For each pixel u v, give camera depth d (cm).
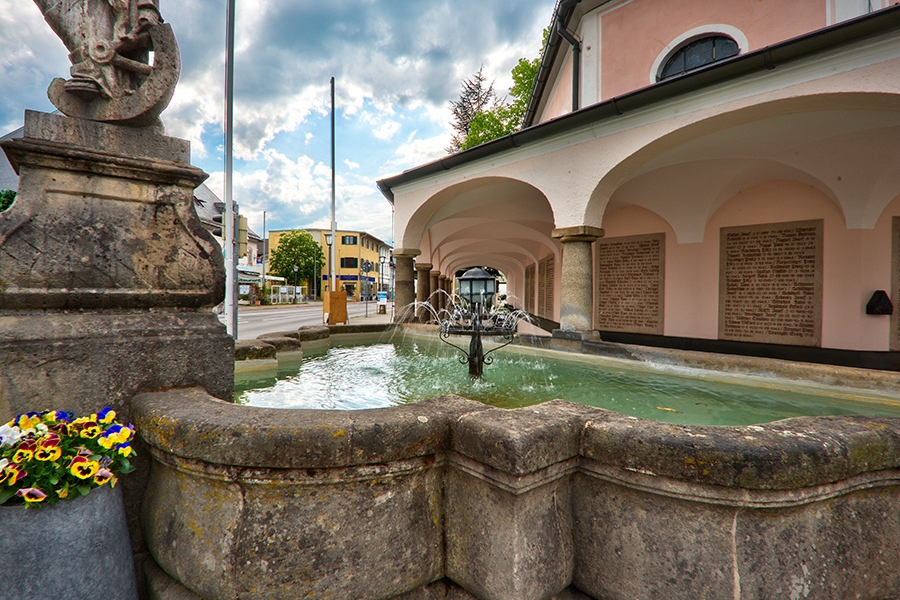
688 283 1036
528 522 139
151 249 211
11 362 167
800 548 133
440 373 532
